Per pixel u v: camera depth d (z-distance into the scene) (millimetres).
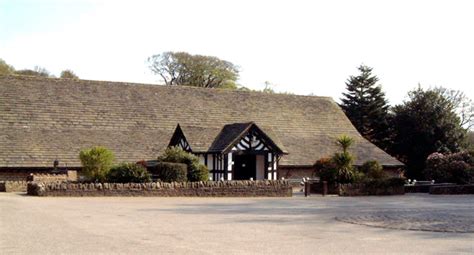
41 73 69562
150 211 18844
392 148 57344
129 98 40656
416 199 28516
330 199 27859
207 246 11500
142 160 34344
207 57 68562
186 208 20531
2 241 11578
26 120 35531
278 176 38250
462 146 54469
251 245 11750
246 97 45062
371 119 61938
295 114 45375
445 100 55500
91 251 10594
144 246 11289
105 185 25812
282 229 14523
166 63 68250
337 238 12961
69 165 33188
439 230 14484
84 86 40156
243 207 21469
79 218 16031
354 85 63531
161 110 40562
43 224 14352
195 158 30438
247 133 34781
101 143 35812
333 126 45906
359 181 32375
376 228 14891
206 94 43844
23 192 27844
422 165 54500
